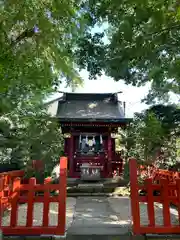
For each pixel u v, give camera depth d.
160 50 3.99
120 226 4.41
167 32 3.28
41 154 8.44
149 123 9.36
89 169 11.36
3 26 3.23
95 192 9.80
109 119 12.09
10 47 3.57
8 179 5.73
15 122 8.80
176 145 9.59
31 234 3.59
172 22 3.06
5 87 4.00
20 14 3.13
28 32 3.55
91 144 12.88
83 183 11.04
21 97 6.83
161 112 10.38
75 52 9.03
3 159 8.86
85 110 14.12
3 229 3.59
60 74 4.93
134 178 3.86
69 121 12.20
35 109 8.76
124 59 3.75
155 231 3.62
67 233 3.85
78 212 6.11
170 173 6.55
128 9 3.32
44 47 3.81
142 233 3.63
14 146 8.59
